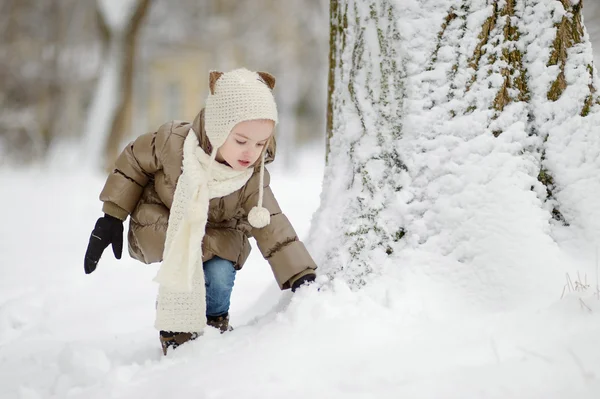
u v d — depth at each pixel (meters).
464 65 3.00
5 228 8.34
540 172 2.95
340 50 3.42
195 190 2.76
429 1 3.06
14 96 22.38
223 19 23.75
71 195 12.21
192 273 2.73
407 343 2.39
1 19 21.89
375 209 3.01
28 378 2.89
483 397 1.97
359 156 3.14
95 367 2.82
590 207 2.84
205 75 25.56
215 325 3.11
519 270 2.68
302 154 27.09
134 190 2.97
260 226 2.87
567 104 2.96
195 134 2.90
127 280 5.15
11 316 4.16
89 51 23.11
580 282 2.57
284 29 23.25
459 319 2.57
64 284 5.02
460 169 2.89
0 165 20.72
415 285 2.76
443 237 2.83
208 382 2.29
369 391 2.09
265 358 2.40
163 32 24.69
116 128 16.31
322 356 2.37
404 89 3.05
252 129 2.69
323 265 3.06
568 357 2.12
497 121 2.95
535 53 3.00
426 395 2.02
